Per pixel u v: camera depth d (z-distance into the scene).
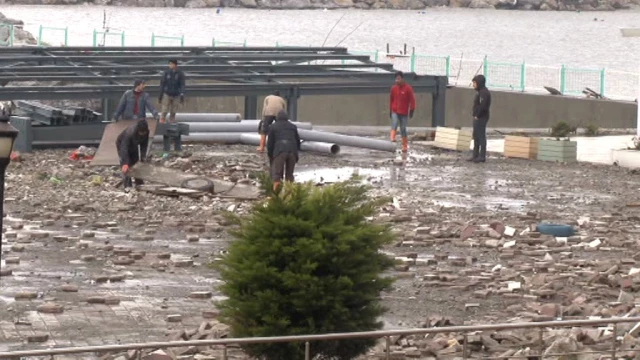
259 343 11.42
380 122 48.22
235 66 42.88
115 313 16.02
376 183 30.42
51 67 39.25
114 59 43.22
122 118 33.22
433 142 40.44
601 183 32.00
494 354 14.02
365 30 194.50
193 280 18.39
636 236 23.64
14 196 26.38
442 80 44.00
